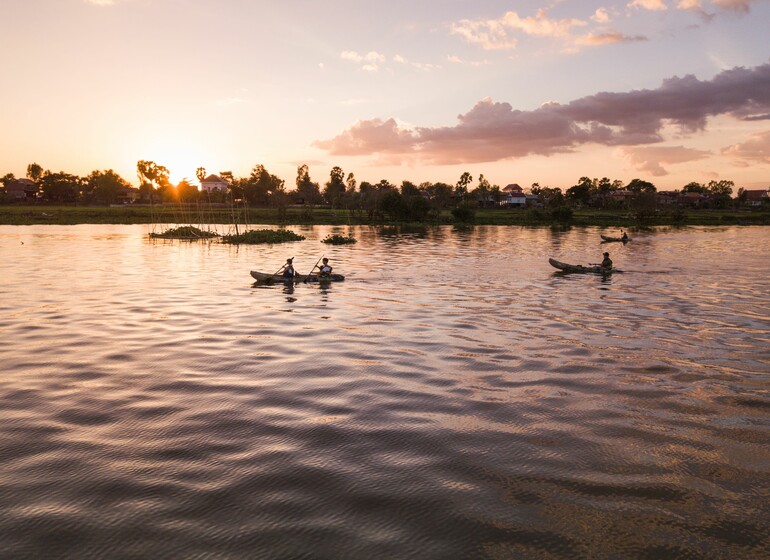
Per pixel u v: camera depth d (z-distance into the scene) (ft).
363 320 58.34
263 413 31.94
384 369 40.63
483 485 23.94
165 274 97.91
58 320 57.36
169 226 290.35
